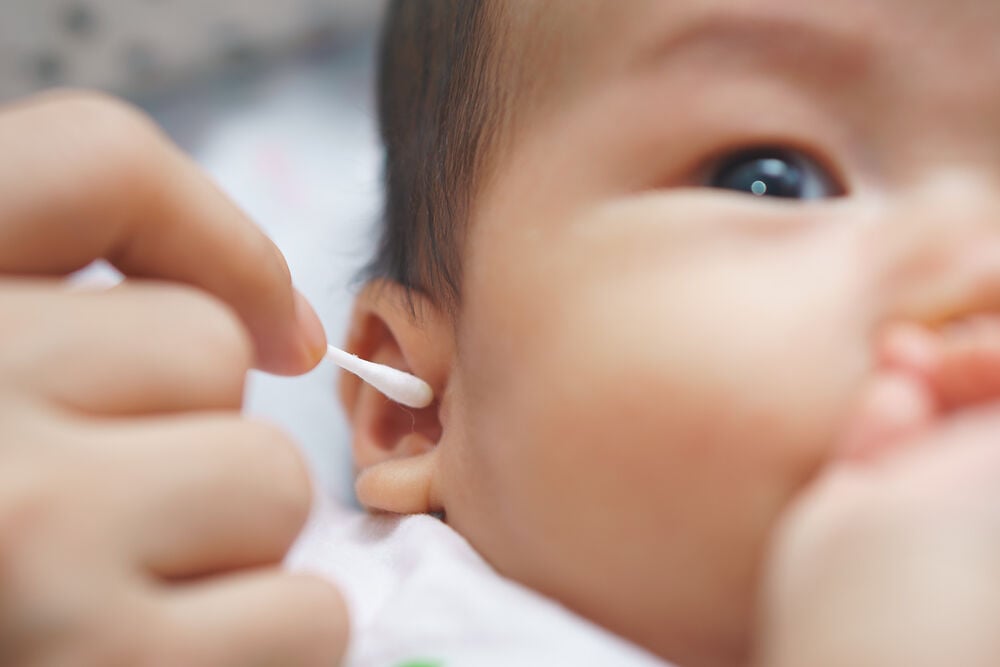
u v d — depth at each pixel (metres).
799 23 0.24
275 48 0.57
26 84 0.54
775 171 0.24
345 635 0.21
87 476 0.19
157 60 0.55
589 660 0.23
